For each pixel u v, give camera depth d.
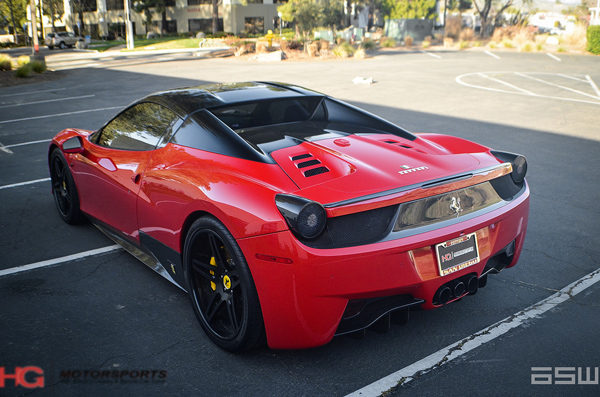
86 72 21.89
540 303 3.20
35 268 3.76
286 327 2.40
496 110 10.77
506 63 22.19
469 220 2.56
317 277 2.26
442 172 2.61
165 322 3.02
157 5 58.38
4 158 7.37
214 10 51.97
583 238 4.26
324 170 2.57
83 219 4.60
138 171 3.27
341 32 36.44
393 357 2.65
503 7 47.56
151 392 2.38
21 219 4.82
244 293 2.46
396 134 3.25
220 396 2.36
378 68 20.52
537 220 4.69
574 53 28.00
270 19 56.12
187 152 2.98
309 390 2.39
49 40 46.00
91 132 4.48
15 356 2.66
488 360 2.61
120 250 4.09
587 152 7.19
